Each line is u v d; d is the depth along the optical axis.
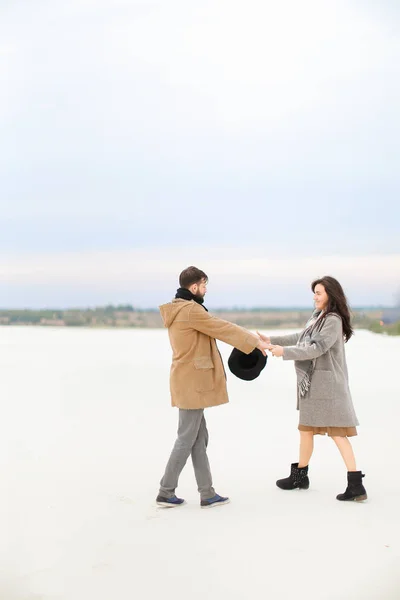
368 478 6.73
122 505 5.92
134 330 32.50
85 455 7.71
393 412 10.33
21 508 5.82
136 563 4.60
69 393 12.23
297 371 6.32
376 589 4.13
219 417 10.02
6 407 10.85
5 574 4.43
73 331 31.16
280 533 5.16
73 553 4.79
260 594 4.09
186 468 7.27
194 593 4.12
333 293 6.34
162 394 12.12
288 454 7.77
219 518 5.55
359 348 21.20
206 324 5.90
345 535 5.10
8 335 28.05
